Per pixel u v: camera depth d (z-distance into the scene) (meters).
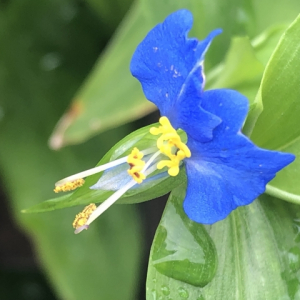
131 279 0.15
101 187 0.09
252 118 0.09
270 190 0.10
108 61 0.13
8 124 0.15
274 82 0.09
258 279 0.10
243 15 0.12
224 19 0.12
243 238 0.10
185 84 0.09
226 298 0.10
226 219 0.10
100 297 0.14
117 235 0.15
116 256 0.15
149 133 0.09
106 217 0.15
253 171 0.08
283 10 0.12
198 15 0.12
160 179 0.09
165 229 0.10
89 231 0.15
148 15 0.12
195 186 0.09
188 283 0.10
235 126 0.08
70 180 0.09
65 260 0.15
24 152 0.15
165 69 0.09
